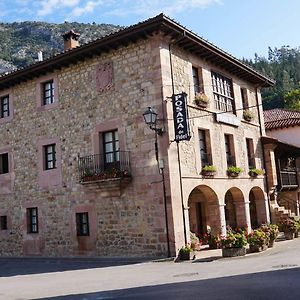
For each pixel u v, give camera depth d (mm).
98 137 15531
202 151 16219
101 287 9539
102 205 15242
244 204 18297
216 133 16891
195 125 15539
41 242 17016
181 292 8031
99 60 15844
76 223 16000
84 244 15625
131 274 11242
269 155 21156
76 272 12703
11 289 10367
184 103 13734
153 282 9617
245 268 10742
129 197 14539
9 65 88250
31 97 18031
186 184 14422
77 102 16359
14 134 18500
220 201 16281
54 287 10133
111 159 15359
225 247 13484
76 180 16062
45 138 17281
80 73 16406
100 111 15609
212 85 17281
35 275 12859
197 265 12078
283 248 15016
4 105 19312
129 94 14875
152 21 13555
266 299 6832
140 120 14500
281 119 28938
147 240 14000
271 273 9578
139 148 14430
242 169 18297
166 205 13680
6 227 18516
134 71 14836
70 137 16422
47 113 17312
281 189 22391
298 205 25891
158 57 14266
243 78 20234
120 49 15266
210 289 8094
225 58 17219
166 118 13961
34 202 17422
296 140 27562
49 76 17422
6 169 19031
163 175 13812
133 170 14500
